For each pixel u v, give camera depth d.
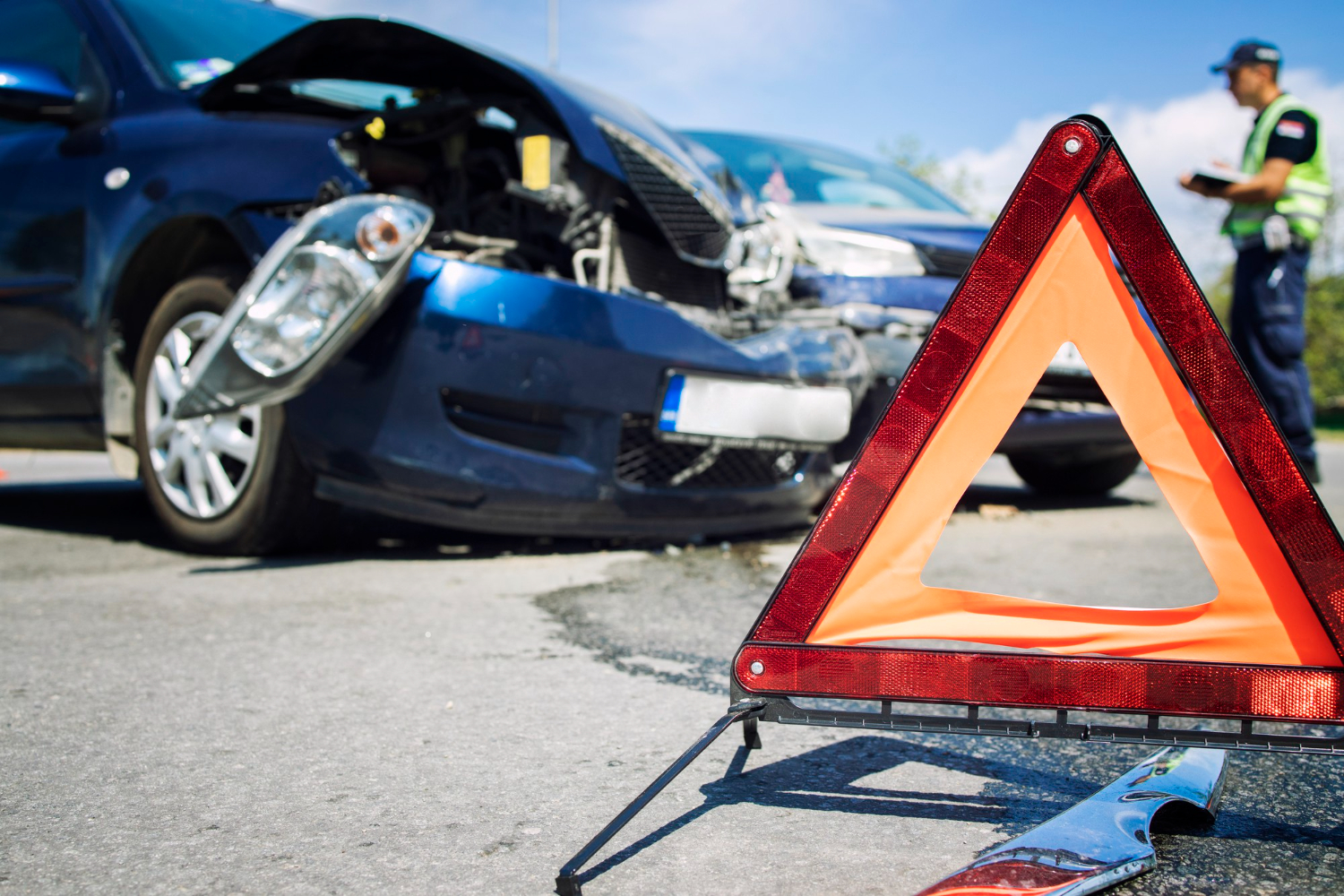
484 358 2.61
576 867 1.08
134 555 3.03
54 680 1.82
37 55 3.58
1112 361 1.26
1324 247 25.58
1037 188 1.26
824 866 1.16
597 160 2.91
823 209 4.46
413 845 1.21
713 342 2.94
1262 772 1.46
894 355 3.74
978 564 3.05
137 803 1.33
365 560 2.93
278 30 3.81
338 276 2.49
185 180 2.96
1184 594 2.64
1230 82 4.70
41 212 3.25
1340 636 1.18
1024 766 1.49
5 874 1.15
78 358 3.19
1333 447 10.60
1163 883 1.12
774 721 1.29
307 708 1.69
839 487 1.29
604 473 2.79
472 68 3.06
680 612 2.35
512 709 1.70
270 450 2.79
